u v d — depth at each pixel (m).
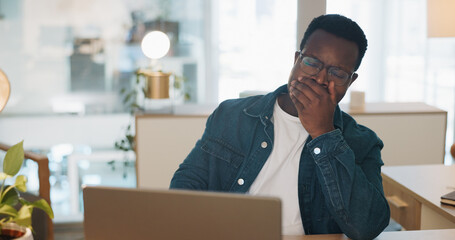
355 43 1.47
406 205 2.26
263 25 4.57
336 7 4.69
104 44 4.25
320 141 1.49
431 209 2.14
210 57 4.52
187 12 4.41
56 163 4.18
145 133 3.36
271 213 1.00
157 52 3.51
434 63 4.64
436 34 2.71
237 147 1.62
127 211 1.07
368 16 4.70
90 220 1.10
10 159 1.71
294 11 4.57
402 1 4.68
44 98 4.20
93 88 4.26
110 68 4.27
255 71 4.62
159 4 4.33
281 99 1.62
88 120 4.26
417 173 2.40
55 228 3.90
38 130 4.23
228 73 4.59
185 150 3.39
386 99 4.80
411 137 3.53
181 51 4.46
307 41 1.51
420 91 4.73
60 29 4.18
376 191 1.51
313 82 1.46
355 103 3.65
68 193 4.18
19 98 4.17
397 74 4.75
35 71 4.17
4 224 1.65
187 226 1.05
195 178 1.63
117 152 4.21
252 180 1.59
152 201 1.06
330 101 1.47
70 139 4.26
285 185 1.57
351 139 1.58
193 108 3.66
